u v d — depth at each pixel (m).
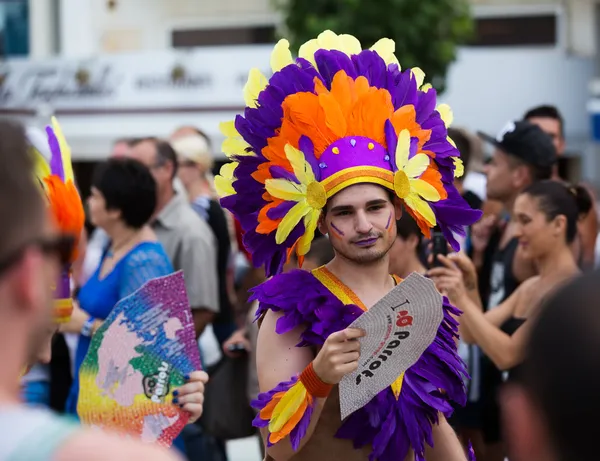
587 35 16.66
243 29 16.95
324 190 3.29
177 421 3.41
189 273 6.11
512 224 5.95
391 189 3.32
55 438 1.48
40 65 12.82
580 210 5.57
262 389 3.24
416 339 3.15
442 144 3.53
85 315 4.91
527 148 5.96
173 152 6.32
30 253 1.54
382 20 12.02
